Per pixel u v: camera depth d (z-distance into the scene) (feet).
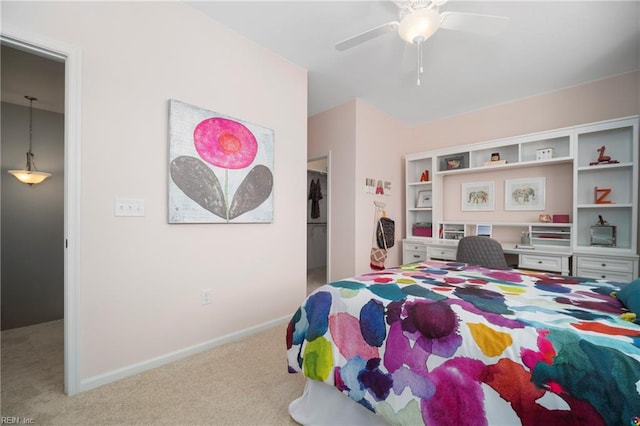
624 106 8.71
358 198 11.10
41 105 9.36
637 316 3.10
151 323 5.80
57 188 9.82
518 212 10.77
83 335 4.98
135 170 5.57
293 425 4.21
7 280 8.80
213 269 6.80
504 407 2.70
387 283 4.76
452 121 12.61
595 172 9.16
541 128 10.22
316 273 16.46
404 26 5.21
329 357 4.03
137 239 5.61
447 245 11.11
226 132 6.91
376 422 3.75
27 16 4.47
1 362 6.12
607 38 7.05
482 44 7.32
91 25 5.07
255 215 7.54
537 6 5.98
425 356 3.29
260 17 6.61
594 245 9.03
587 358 2.49
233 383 5.29
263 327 7.82
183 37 6.23
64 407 4.56
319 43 7.61
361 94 10.55
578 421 2.36
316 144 12.37
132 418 4.33
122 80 5.41
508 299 3.91
